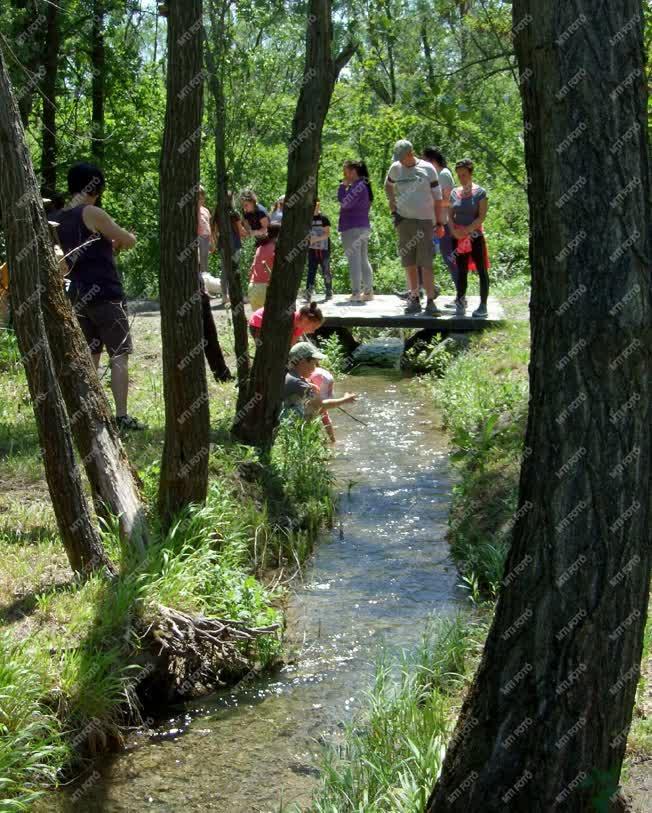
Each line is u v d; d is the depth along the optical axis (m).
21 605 5.66
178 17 6.10
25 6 16.12
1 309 12.18
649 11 6.92
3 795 4.45
